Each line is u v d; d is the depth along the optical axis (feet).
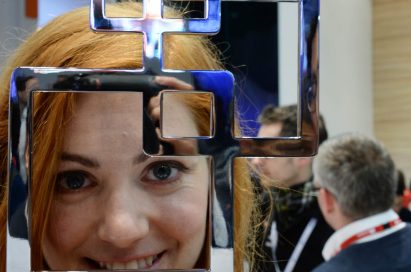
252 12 8.48
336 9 8.97
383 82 9.39
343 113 9.11
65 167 1.28
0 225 1.36
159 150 1.19
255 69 8.54
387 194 3.55
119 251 1.28
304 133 1.21
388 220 3.44
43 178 1.28
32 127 1.18
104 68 1.28
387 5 9.32
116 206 1.26
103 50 1.35
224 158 1.20
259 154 1.21
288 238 4.75
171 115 1.34
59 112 1.26
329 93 8.95
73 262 1.30
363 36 9.34
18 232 1.18
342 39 9.07
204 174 1.33
